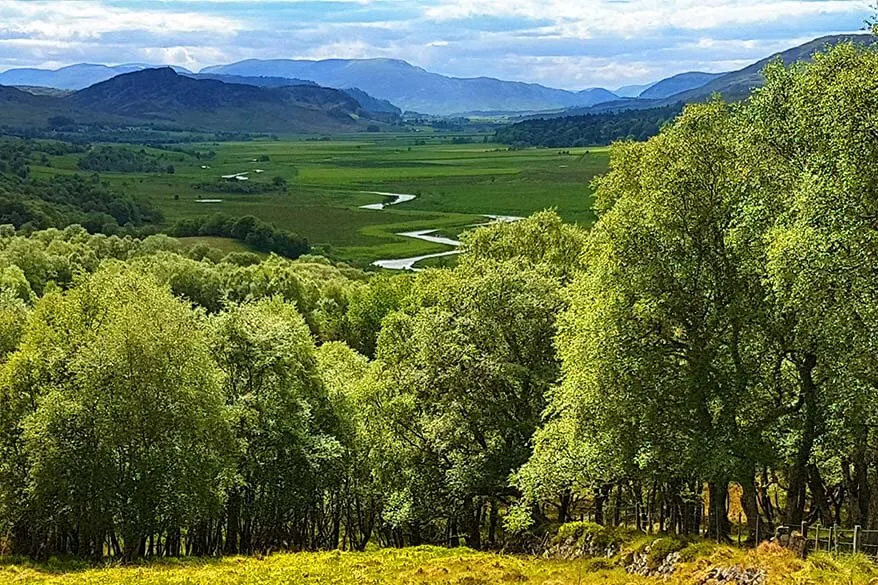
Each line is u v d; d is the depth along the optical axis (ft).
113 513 161.58
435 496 172.55
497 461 164.96
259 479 187.62
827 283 98.17
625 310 123.95
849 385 108.17
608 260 126.31
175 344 167.22
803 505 133.80
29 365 177.17
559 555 141.69
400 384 177.68
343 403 205.67
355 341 431.43
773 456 119.34
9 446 172.86
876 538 112.78
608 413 125.29
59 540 180.04
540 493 147.43
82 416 162.09
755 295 117.19
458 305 179.63
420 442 180.55
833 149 98.89
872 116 94.73
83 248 536.01
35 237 579.48
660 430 123.13
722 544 115.14
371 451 191.62
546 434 144.46
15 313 225.56
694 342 122.83
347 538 236.43
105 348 163.02
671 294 121.70
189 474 163.94
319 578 124.47
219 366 187.83
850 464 140.46
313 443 189.98
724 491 128.98
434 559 139.13
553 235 258.78
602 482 151.84
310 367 202.59
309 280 479.00
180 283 462.60
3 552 175.22
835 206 96.68
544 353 169.17
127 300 183.32
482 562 132.36
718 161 121.29
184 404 164.76
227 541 192.65
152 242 607.78
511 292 171.83
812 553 105.91
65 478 160.66
